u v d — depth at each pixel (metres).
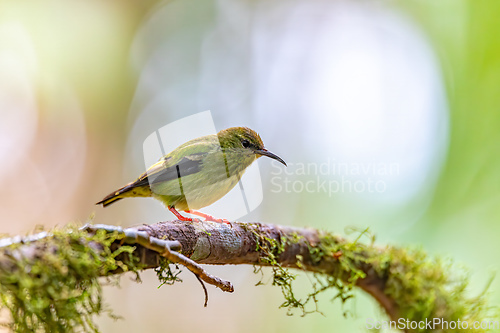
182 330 14.88
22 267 3.88
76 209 15.53
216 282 5.02
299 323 13.16
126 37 16.56
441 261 8.09
